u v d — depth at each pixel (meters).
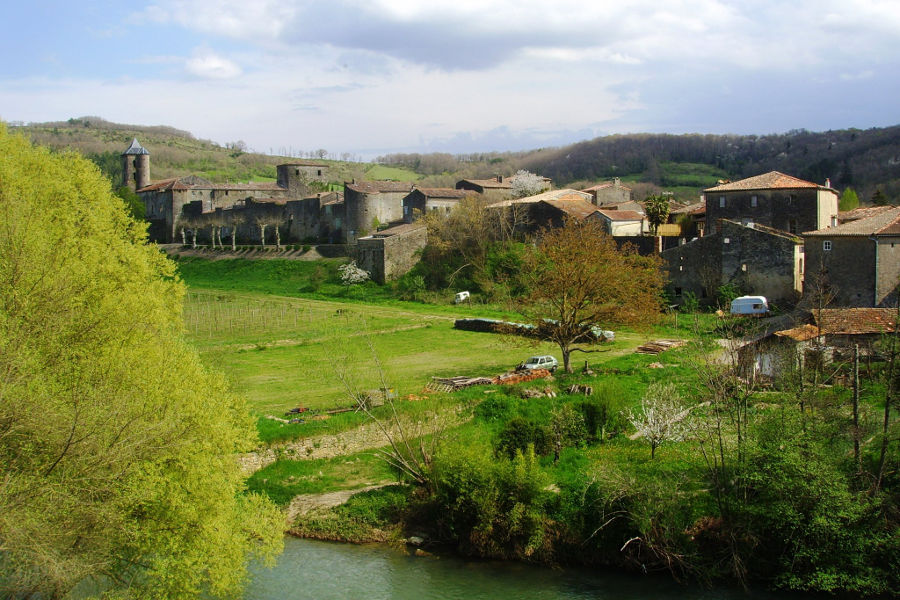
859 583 27.20
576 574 29.36
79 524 20.80
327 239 112.19
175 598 24.06
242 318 71.81
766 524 28.92
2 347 20.62
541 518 30.77
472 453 32.16
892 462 30.73
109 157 194.88
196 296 88.56
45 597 20.75
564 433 37.38
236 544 25.50
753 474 29.23
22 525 18.86
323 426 37.53
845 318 45.09
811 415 31.66
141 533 23.08
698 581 28.58
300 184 144.00
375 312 75.38
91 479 21.06
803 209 73.44
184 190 133.38
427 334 64.38
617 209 96.88
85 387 22.16
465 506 31.19
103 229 29.97
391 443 35.97
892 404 33.66
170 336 28.55
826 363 40.81
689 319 65.19
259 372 50.53
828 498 28.00
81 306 24.67
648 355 53.22
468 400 41.09
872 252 54.41
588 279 48.84
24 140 31.91
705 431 33.56
